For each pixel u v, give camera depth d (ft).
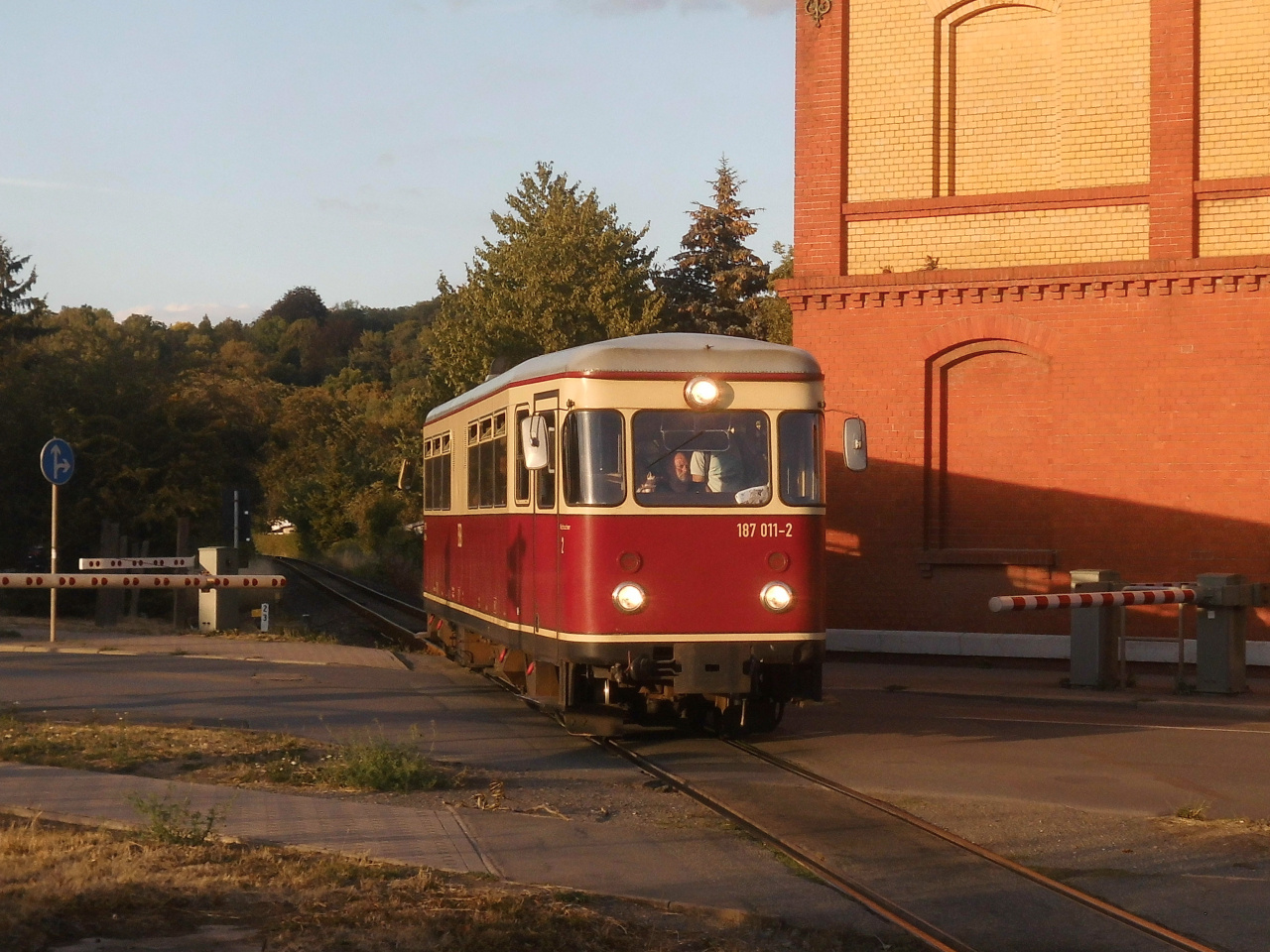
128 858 23.44
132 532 145.69
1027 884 24.43
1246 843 27.68
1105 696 50.72
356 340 638.94
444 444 59.16
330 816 27.53
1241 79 59.93
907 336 63.41
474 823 27.40
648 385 38.96
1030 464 62.08
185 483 149.69
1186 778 34.96
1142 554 59.72
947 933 21.39
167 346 448.24
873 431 63.87
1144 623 60.59
